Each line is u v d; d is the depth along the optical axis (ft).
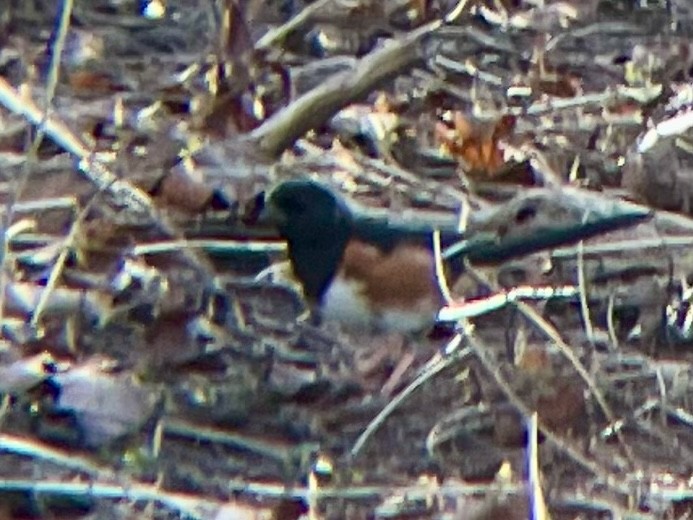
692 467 26.84
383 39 36.81
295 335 27.99
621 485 26.07
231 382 27.09
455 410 27.04
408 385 26.94
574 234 28.84
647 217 29.32
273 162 30.09
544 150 33.17
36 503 24.67
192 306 28.22
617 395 27.86
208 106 32.86
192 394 26.81
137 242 28.96
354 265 27.99
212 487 25.30
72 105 32.96
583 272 29.04
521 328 28.37
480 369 27.48
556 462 26.37
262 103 33.73
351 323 28.07
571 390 27.48
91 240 28.81
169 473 25.46
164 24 36.55
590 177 32.22
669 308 29.68
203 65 34.58
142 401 26.37
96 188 29.30
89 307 27.86
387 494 25.38
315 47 36.40
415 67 34.55
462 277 28.40
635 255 30.30
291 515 25.00
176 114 32.96
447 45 37.55
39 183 29.63
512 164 32.37
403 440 26.58
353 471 25.90
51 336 27.40
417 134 33.27
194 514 24.66
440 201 30.07
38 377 26.45
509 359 27.89
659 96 35.65
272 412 26.81
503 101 35.42
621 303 29.68
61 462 25.11
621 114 34.88
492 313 28.55
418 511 25.27
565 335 28.84
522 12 39.32
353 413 26.99
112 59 35.17
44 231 29.04
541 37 38.42
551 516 25.52
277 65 35.17
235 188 29.45
